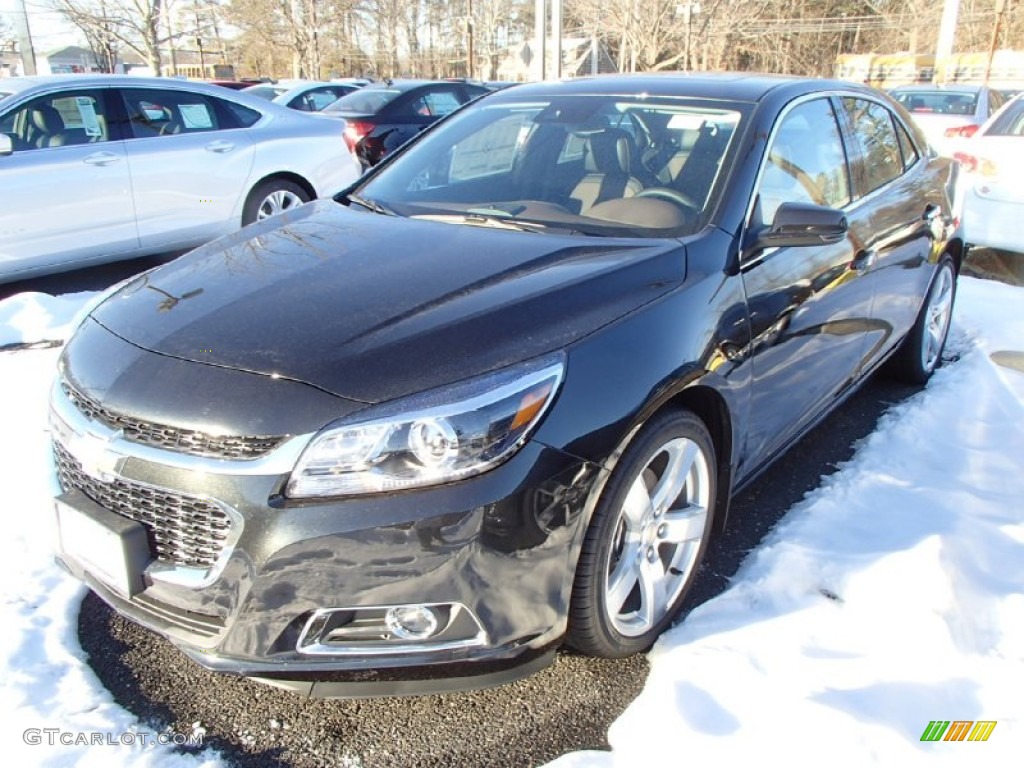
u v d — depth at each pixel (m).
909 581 2.71
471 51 38.69
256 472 1.92
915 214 4.02
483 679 2.09
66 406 2.23
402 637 2.04
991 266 7.41
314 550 1.91
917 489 3.37
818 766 2.02
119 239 6.34
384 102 10.00
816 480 3.54
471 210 3.11
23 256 5.90
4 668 2.34
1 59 45.56
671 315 2.38
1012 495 3.38
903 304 4.05
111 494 2.11
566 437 2.06
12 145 5.87
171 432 2.00
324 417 1.93
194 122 6.79
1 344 4.97
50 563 2.82
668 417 2.35
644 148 3.12
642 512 2.37
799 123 3.28
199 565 2.02
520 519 2.00
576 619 2.23
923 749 2.07
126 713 2.23
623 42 39.28
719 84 3.38
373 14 51.97
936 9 47.66
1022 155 6.36
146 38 26.11
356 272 2.47
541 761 2.13
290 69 53.72
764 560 2.86
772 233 2.72
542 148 3.33
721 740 2.10
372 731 2.21
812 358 3.16
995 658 2.46
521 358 2.08
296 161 7.30
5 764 2.02
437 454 1.93
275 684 2.03
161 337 2.20
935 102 14.26
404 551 1.93
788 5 54.06
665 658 2.43
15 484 3.30
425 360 2.04
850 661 2.38
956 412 4.16
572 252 2.59
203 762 2.08
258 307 2.27
